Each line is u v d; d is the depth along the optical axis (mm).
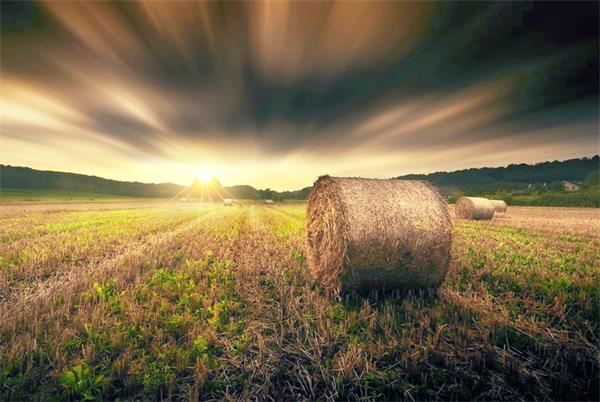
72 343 4172
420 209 6246
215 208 44906
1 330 4465
